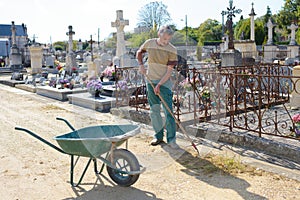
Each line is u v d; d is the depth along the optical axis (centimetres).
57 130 700
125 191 388
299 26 3114
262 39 3712
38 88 1338
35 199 376
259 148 512
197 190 384
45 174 448
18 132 682
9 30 5950
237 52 1342
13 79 1823
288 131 573
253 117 629
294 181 398
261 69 920
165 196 372
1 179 432
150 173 432
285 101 836
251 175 420
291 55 2314
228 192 376
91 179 427
